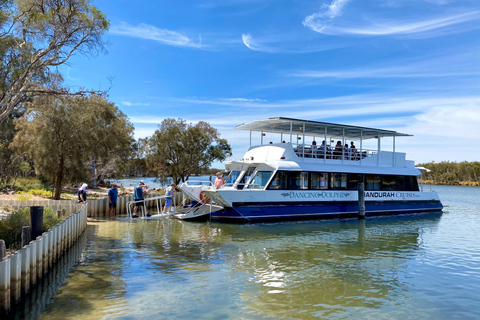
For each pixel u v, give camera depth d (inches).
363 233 663.1
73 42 529.3
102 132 975.0
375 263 435.5
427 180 4158.5
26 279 290.7
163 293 315.3
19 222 440.8
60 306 281.9
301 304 297.1
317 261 439.5
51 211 533.0
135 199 818.2
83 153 933.2
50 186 1325.0
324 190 808.9
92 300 296.0
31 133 904.3
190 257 445.7
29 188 1165.1
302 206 775.1
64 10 511.2
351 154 896.3
